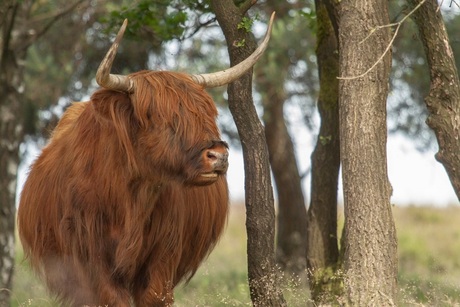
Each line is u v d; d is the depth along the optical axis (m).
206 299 20.33
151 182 15.48
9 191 25.91
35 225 16.62
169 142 14.77
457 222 43.16
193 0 19.12
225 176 18.16
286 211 31.39
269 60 31.27
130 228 15.55
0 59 23.73
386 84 14.94
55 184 16.08
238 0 18.23
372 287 14.41
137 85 15.05
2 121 25.83
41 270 16.98
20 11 26.11
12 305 24.03
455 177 15.66
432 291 17.94
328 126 18.94
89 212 15.55
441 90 15.78
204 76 15.55
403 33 27.59
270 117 31.84
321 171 18.98
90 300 15.73
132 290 16.50
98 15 32.22
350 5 14.95
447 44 15.80
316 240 18.94
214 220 17.41
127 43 32.06
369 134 14.66
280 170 31.47
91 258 15.62
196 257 17.22
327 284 18.38
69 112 18.36
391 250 14.58
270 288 16.89
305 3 30.77
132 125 15.15
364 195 14.57
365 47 14.82
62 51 35.25
